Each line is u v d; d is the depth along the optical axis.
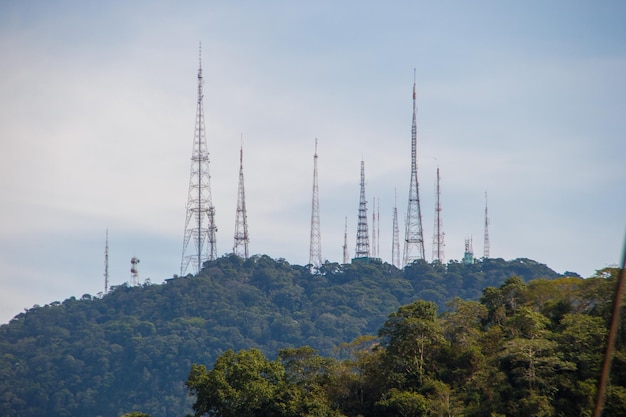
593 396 124.12
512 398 130.50
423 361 147.50
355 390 146.38
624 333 104.25
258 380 142.88
